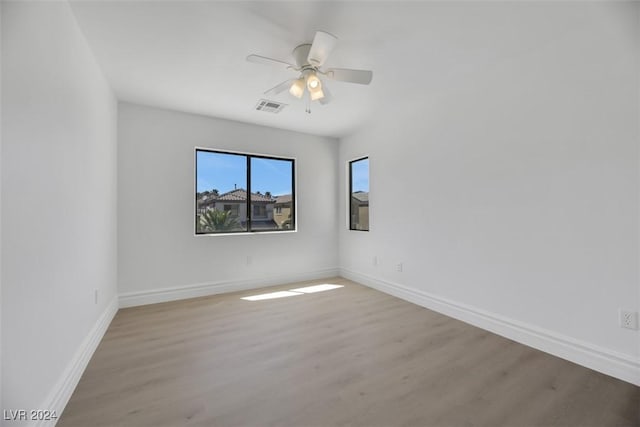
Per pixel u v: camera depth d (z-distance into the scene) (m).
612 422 1.42
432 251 3.07
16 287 1.15
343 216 4.60
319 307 3.16
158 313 2.97
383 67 2.45
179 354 2.12
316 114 3.59
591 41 1.88
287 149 4.24
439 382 1.76
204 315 2.91
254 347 2.23
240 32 1.97
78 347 1.82
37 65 1.33
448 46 2.15
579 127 1.94
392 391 1.67
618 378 1.77
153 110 3.33
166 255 3.38
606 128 1.82
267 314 2.95
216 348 2.21
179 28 1.92
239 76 2.60
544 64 2.12
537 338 2.17
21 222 1.18
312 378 1.81
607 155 1.82
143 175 3.26
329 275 4.59
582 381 1.76
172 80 2.66
